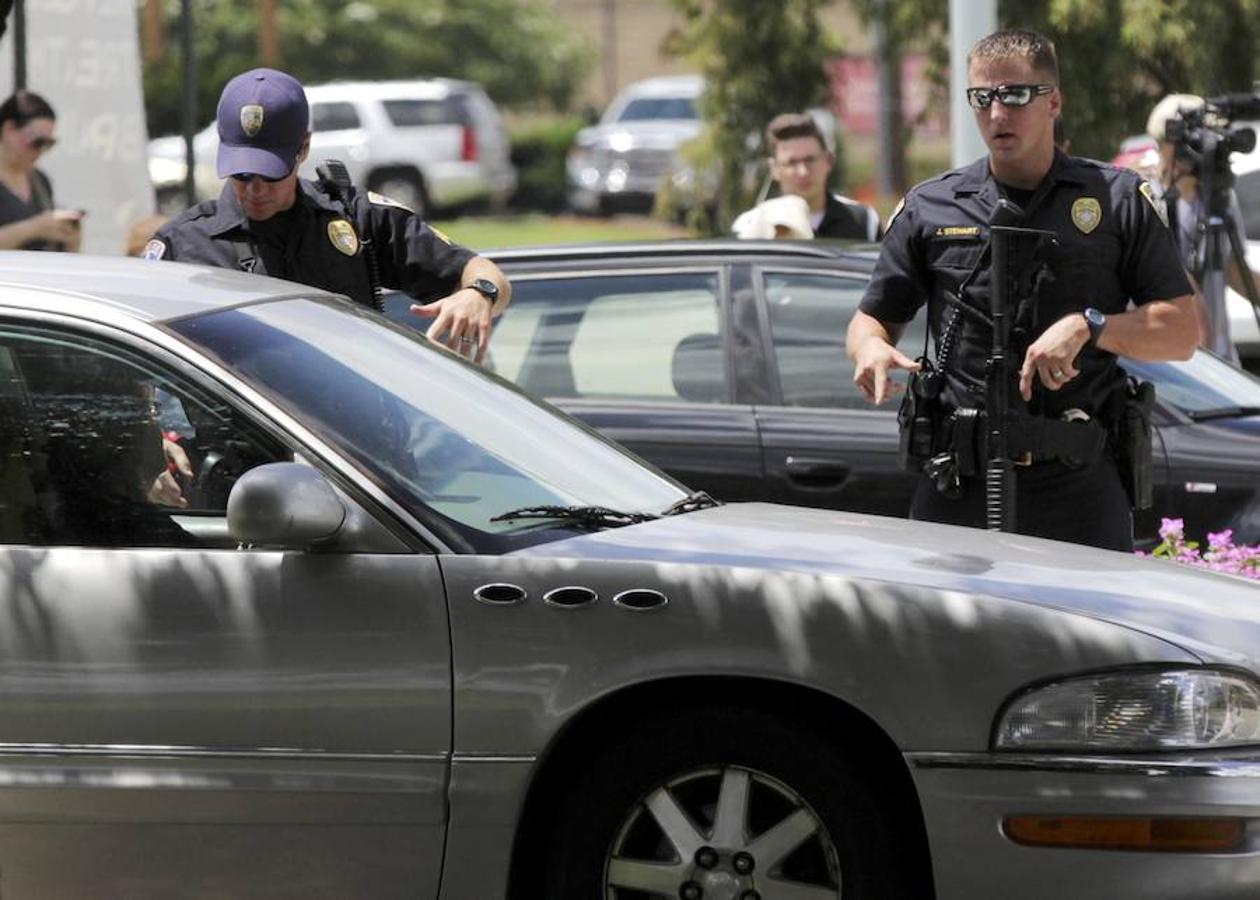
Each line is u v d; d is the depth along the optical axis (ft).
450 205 299.38
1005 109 49.44
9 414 40.93
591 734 39.60
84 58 97.04
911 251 51.70
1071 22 120.67
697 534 40.98
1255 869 37.22
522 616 38.70
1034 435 50.37
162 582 39.34
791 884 38.73
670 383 67.15
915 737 37.86
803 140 85.76
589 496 43.16
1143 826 37.27
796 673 38.01
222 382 40.60
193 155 104.68
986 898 37.86
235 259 50.83
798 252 67.72
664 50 140.05
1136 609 38.83
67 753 39.24
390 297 68.49
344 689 38.75
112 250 98.22
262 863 39.22
